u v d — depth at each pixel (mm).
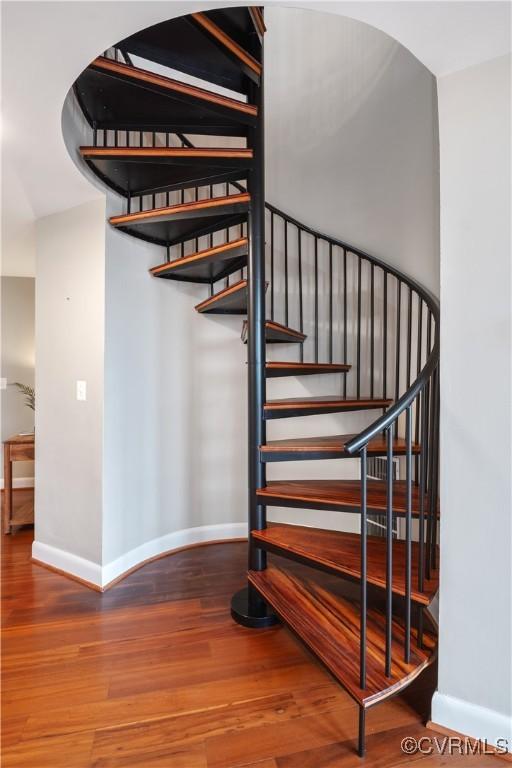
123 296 2691
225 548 3162
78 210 2641
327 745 1476
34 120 1757
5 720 1565
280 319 3408
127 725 1548
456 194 1492
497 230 1438
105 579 2547
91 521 2590
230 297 2535
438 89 1500
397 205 2725
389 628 1506
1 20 1263
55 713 1600
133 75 1741
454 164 1490
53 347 2785
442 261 1518
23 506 3951
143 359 2844
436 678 1816
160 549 2998
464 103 1465
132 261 2762
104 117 2127
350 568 1824
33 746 1459
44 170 2180
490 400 1460
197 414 3178
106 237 2547
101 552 2545
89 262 2598
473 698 1502
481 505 1479
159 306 2945
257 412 2229
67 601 2398
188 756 1428
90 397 2604
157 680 1774
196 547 3174
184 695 1694
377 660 1587
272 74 3447
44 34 1325
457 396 1512
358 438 1458
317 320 3100
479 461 1479
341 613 1904
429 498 1813
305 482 2449
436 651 1653
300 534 2227
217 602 2395
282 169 3406
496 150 1431
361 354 3004
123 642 2025
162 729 1532
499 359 1444
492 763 1418
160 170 2309
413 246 2605
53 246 2777
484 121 1441
